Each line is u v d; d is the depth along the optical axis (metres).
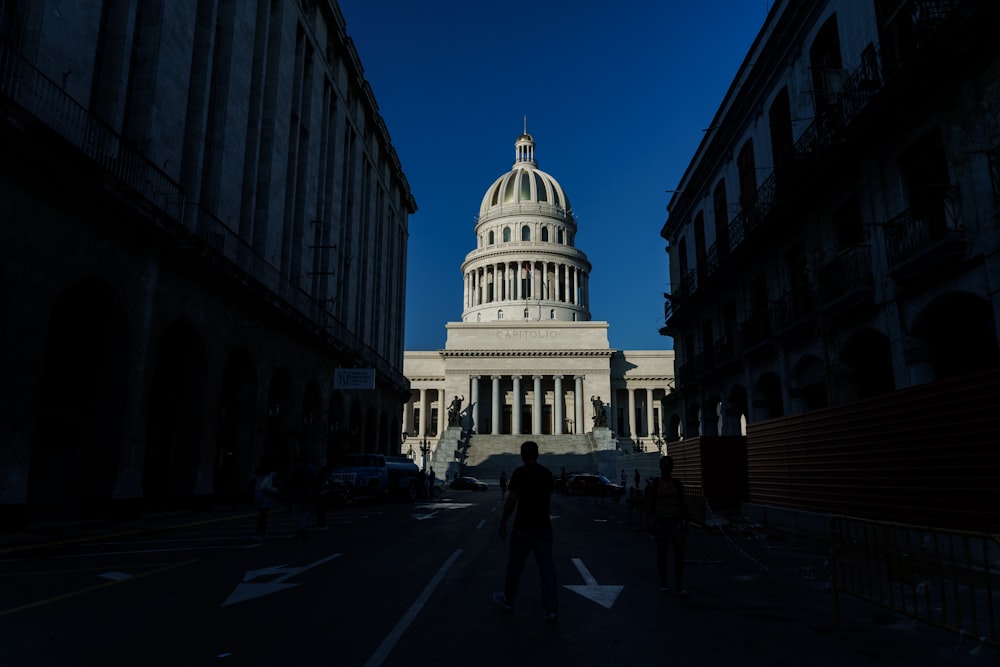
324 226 33.84
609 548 13.01
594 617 6.68
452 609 7.00
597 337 85.38
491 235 110.69
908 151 13.85
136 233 16.72
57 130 14.16
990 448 8.88
